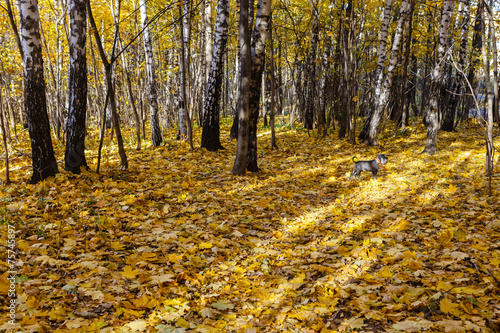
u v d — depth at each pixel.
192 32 17.08
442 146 11.24
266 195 6.63
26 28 6.53
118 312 2.72
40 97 6.80
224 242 4.34
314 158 10.52
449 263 3.39
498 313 2.46
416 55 17.98
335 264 3.74
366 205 5.98
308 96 16.36
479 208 5.20
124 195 6.25
